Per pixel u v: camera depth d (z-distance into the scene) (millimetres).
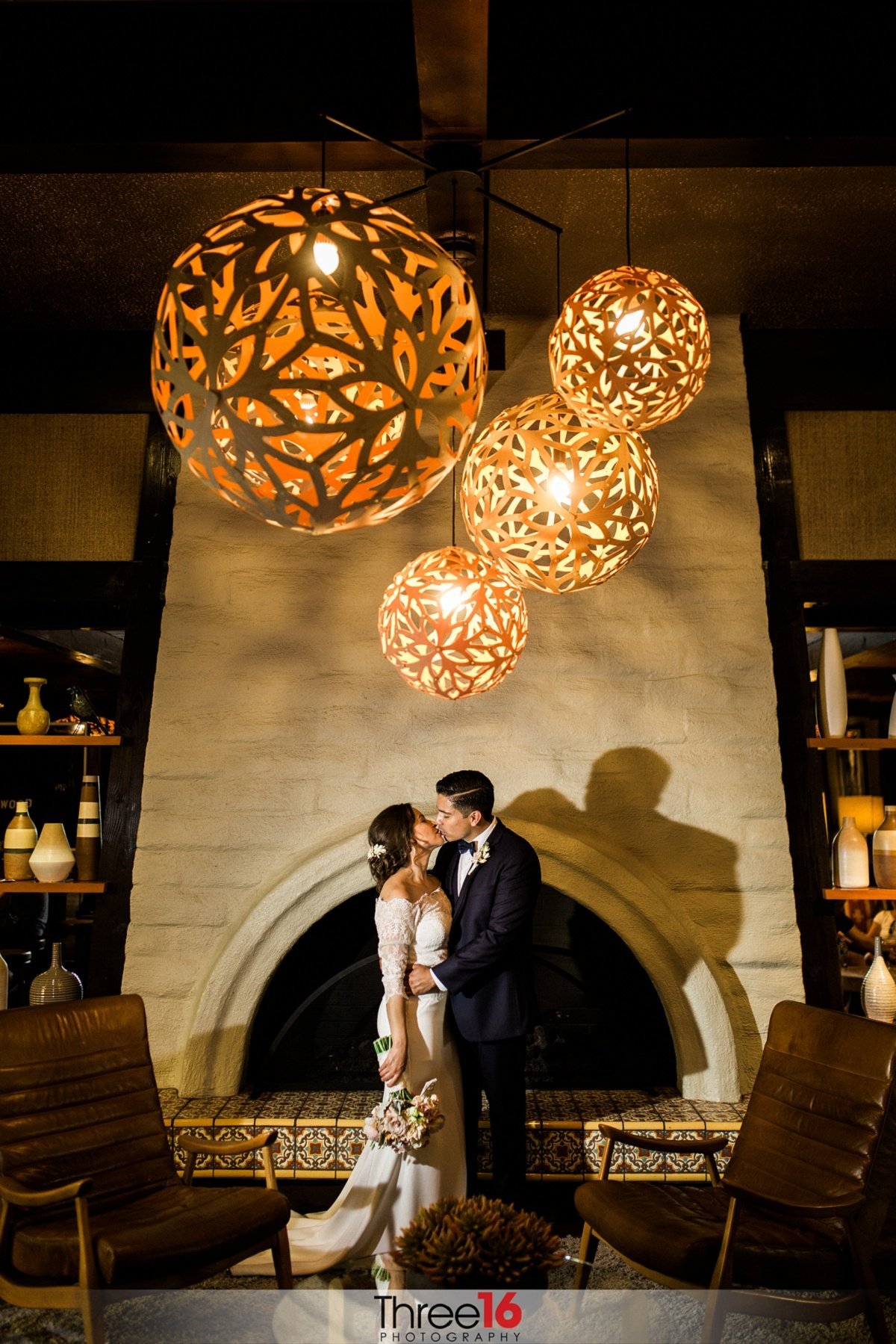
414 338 1261
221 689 3648
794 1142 2543
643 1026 3602
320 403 1458
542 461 2107
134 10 2432
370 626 3680
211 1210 2404
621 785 3582
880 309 3781
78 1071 2695
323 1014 3617
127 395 3875
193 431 1272
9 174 2920
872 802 4570
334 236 1247
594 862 3422
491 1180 3078
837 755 5438
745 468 3775
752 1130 2678
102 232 3225
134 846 3617
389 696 3635
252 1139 2625
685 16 2398
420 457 1280
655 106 2365
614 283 2021
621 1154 3094
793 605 3727
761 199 3090
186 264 1320
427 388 1379
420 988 2801
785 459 3814
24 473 3857
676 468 3779
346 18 2402
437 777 3586
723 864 3539
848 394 3844
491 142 2385
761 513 3803
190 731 3625
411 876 2930
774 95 2371
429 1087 2748
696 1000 3371
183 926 3518
